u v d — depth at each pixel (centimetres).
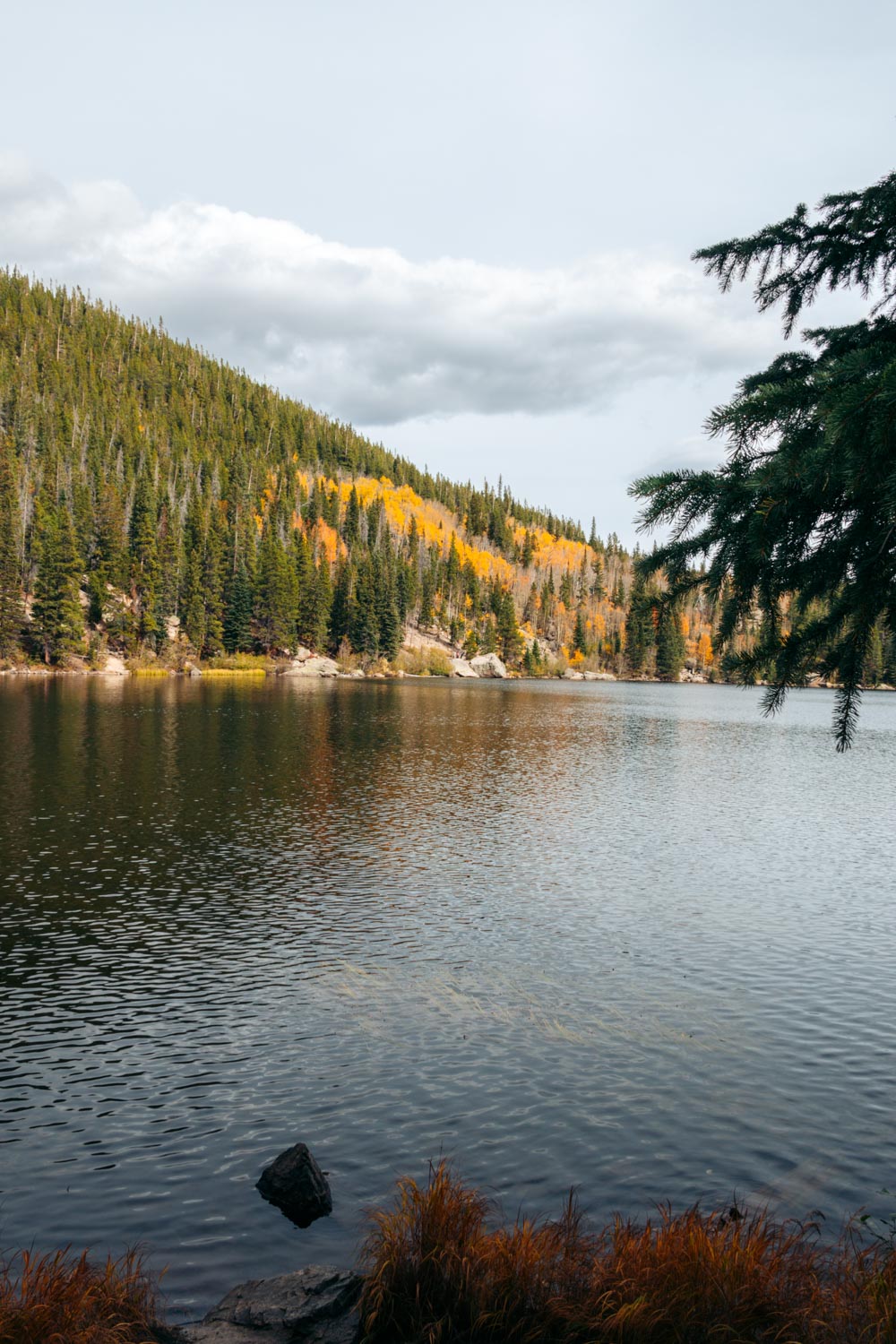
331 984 1633
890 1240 852
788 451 504
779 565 566
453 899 2231
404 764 4675
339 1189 975
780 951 1861
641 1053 1355
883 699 13812
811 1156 1048
